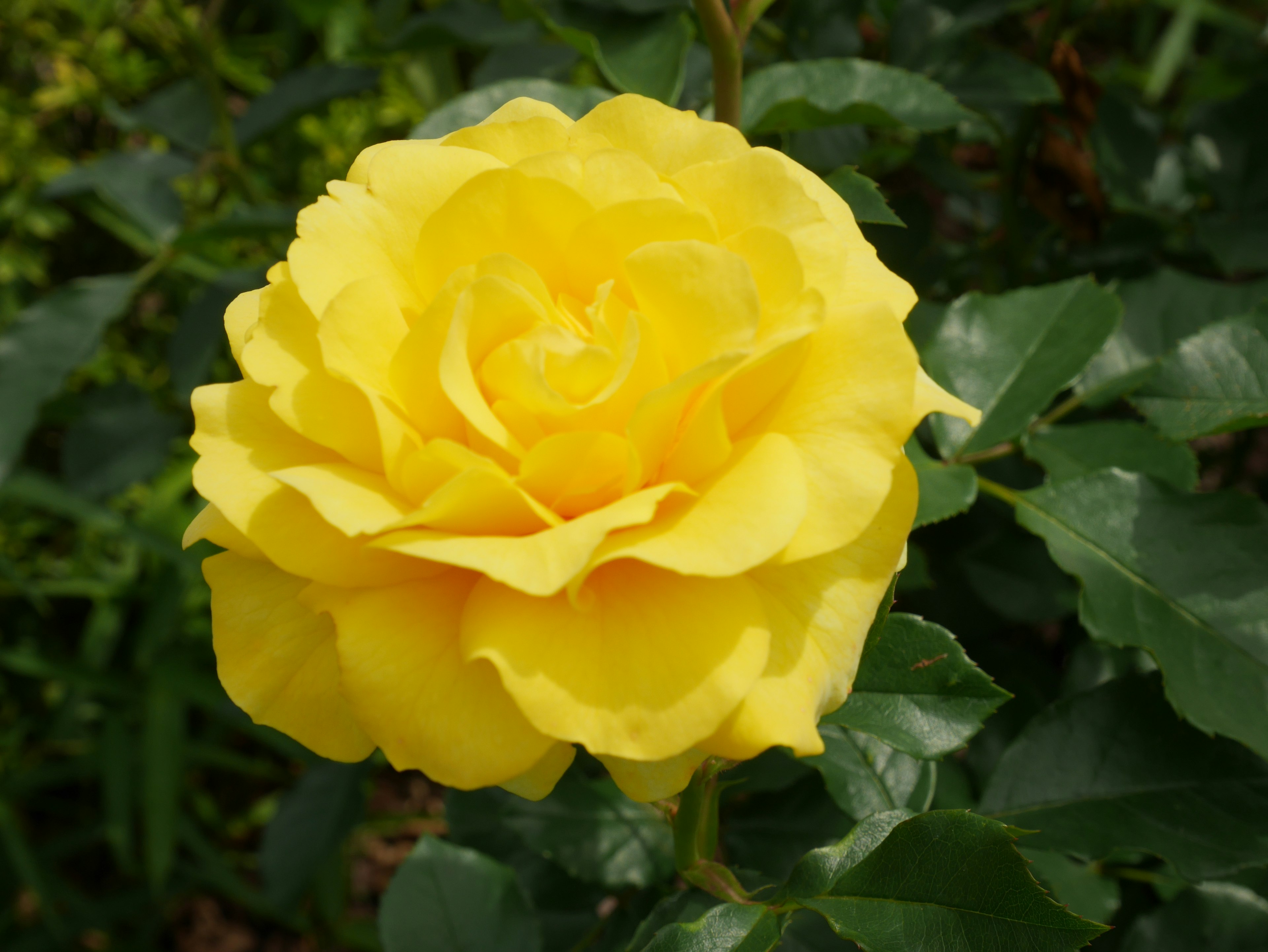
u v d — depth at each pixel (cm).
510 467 17
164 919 54
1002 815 23
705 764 19
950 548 35
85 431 38
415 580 17
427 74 45
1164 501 24
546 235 18
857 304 17
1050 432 27
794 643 16
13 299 55
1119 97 38
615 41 27
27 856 50
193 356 36
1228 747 23
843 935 18
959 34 31
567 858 26
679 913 21
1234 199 33
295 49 52
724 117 25
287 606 18
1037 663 32
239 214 34
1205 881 22
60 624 59
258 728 47
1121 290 30
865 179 24
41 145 53
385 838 59
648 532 16
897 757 25
